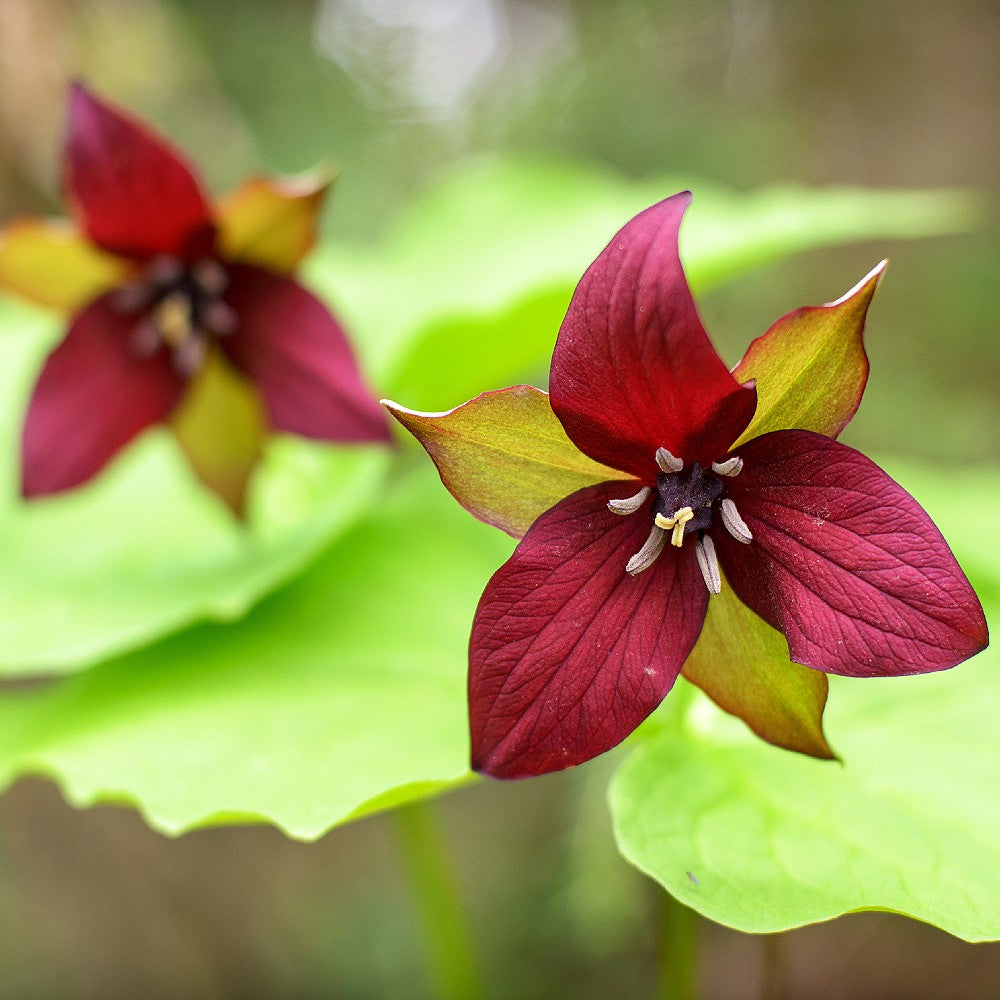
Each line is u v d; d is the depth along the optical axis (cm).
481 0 80
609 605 28
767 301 70
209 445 38
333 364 36
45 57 62
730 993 63
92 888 66
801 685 29
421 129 74
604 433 28
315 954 65
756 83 82
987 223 79
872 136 87
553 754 28
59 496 37
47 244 36
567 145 74
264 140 72
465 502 28
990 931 29
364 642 37
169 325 37
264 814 31
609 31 73
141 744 34
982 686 35
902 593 27
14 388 48
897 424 68
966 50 88
